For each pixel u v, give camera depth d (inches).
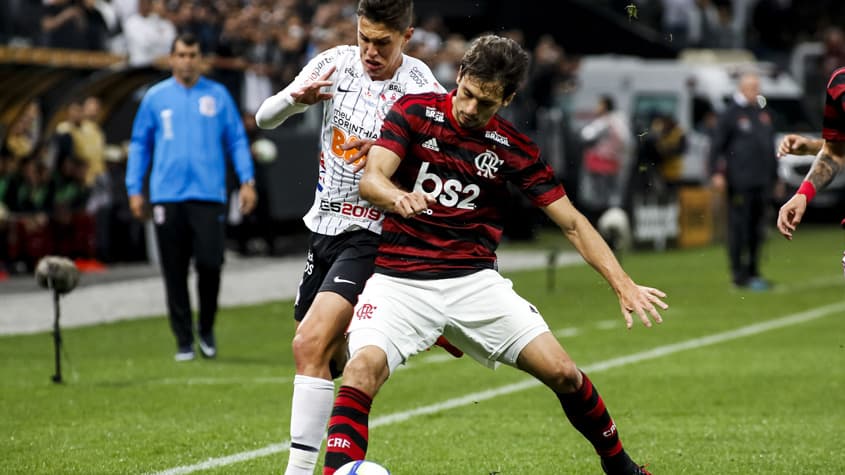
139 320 1825.8
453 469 916.0
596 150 3201.3
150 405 1175.0
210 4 2635.3
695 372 1403.8
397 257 742.5
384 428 1079.0
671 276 2559.1
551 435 1051.9
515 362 748.6
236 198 2637.8
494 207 751.1
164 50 2527.1
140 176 1460.4
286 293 2201.0
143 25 2502.5
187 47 1437.0
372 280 747.4
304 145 2844.5
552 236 3526.1
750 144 2268.7
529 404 1206.3
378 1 776.9
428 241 740.0
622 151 3179.1
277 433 1045.2
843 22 5300.2
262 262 2687.0
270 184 2726.4
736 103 2290.8
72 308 1946.4
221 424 1083.3
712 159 2309.3
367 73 820.0
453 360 1508.4
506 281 756.6
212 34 2623.0
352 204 822.5
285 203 2780.5
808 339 1692.9
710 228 3442.4
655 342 1658.5
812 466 927.0
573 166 3233.3
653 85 3572.8
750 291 2298.2
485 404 1205.7
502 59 701.3
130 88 2425.0
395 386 1311.5
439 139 732.7
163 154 1438.2
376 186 703.7
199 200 1435.8
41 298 2044.8
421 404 1204.5
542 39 3344.0
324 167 832.3
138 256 2581.2
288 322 1841.8
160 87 1449.3
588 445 1010.7
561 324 1843.0
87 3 2511.1
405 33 798.5
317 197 840.9
